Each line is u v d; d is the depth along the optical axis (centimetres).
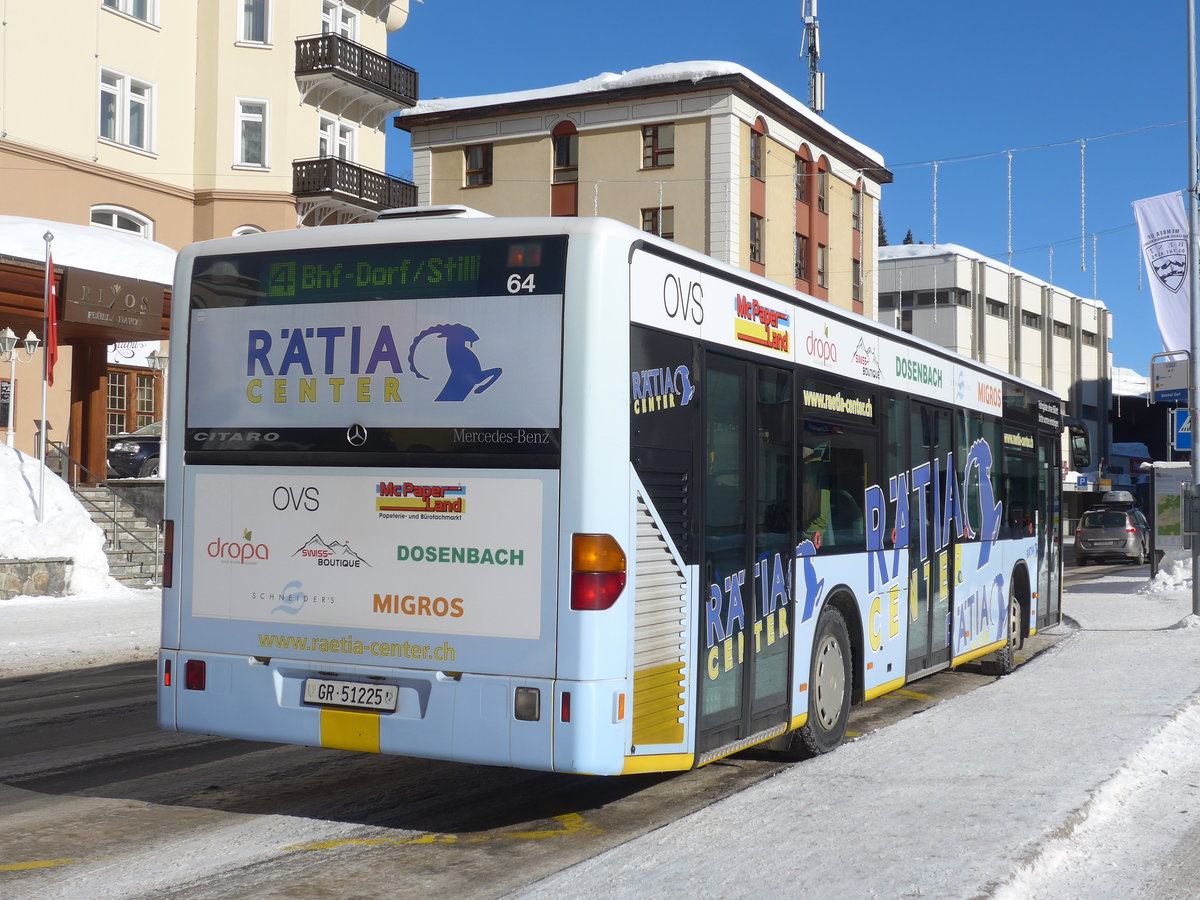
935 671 1058
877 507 930
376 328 640
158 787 753
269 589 656
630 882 524
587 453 595
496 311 616
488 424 613
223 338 677
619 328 606
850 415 884
